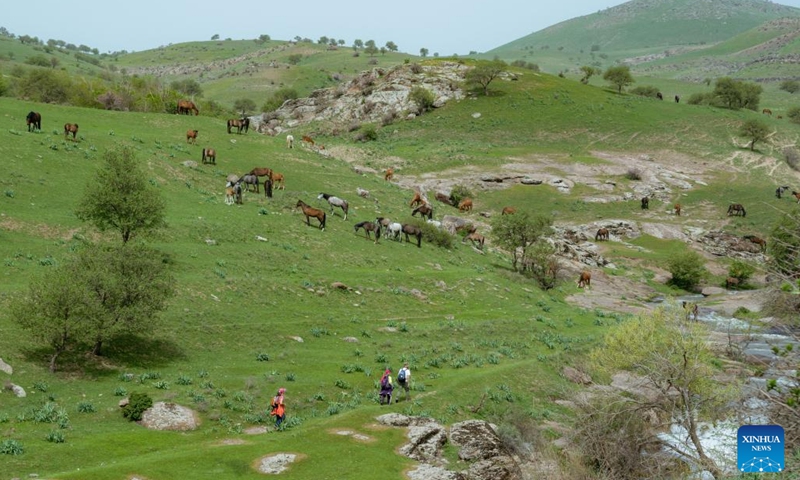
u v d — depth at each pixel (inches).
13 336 1171.9
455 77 6048.2
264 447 967.0
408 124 5349.4
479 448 1079.0
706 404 1061.8
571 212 3695.9
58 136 2425.0
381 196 3011.8
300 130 5615.2
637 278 2908.5
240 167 2800.2
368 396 1262.3
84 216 1658.5
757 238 3297.2
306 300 1727.4
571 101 5669.3
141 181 1704.0
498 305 2085.4
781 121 5762.8
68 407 1008.9
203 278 1646.2
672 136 5044.3
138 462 848.9
